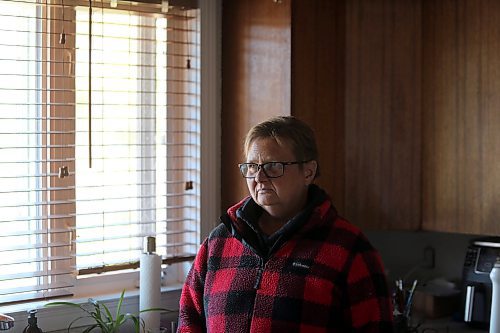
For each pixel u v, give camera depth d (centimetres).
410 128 269
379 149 270
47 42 237
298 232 178
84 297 246
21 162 225
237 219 185
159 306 238
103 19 248
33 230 232
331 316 174
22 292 226
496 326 236
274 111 255
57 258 233
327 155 264
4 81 230
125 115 256
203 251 197
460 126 261
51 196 239
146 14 254
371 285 174
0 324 206
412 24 267
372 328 173
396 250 312
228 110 269
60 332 233
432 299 277
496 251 263
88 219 247
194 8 264
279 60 253
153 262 236
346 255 175
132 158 254
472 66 257
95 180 248
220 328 181
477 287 262
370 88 269
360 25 268
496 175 254
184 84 270
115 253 254
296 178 180
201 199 267
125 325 247
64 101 241
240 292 180
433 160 267
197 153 267
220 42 270
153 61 261
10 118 224
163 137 265
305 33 254
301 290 174
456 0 259
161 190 266
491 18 252
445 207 265
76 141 245
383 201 271
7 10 230
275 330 174
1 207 223
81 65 246
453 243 300
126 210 249
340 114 268
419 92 268
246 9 262
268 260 179
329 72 264
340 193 270
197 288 197
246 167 183
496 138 253
